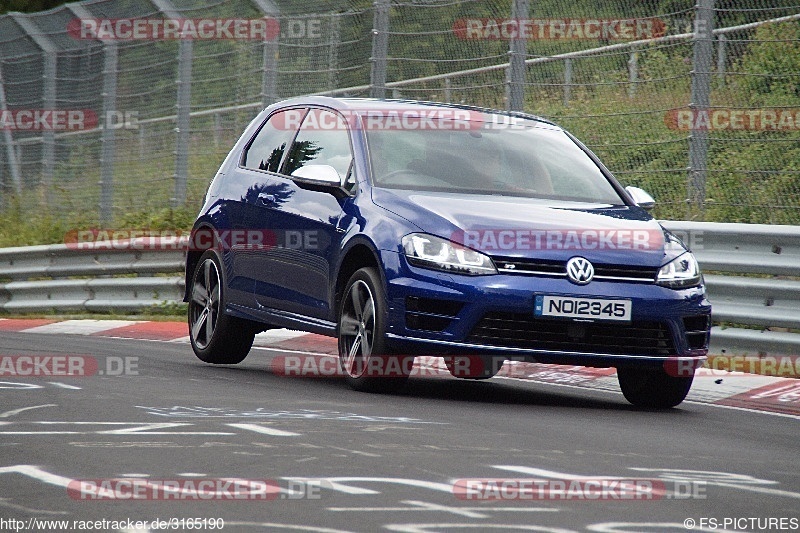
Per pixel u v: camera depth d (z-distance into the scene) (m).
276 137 32.22
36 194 65.00
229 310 32.09
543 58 40.47
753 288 33.22
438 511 14.04
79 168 61.81
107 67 59.12
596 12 39.12
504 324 24.98
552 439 20.25
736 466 18.45
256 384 27.56
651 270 25.78
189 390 25.69
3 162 67.12
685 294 25.94
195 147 54.12
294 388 26.94
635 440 20.75
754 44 36.62
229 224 32.22
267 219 30.48
